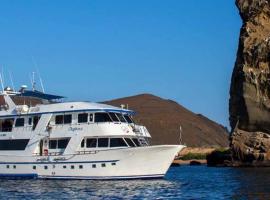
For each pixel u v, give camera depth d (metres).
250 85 98.44
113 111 47.44
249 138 96.62
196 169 87.75
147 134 50.12
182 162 136.50
